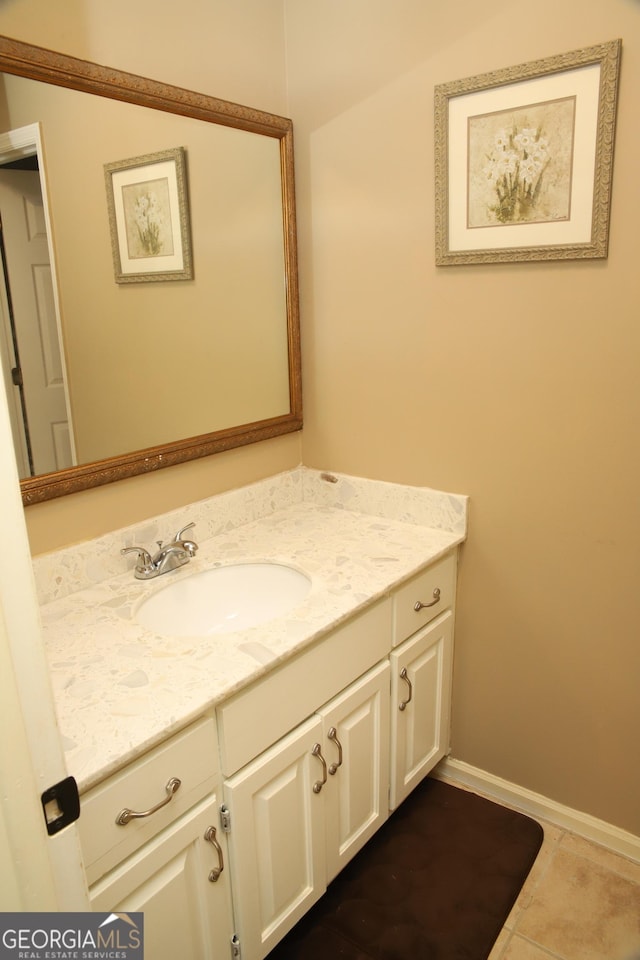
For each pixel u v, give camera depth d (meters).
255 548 1.79
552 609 1.79
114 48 1.50
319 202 1.93
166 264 1.66
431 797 2.02
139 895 1.13
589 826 1.85
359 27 1.73
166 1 1.58
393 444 1.96
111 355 1.58
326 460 2.13
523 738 1.93
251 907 1.36
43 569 1.48
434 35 1.62
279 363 2.04
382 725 1.69
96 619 1.43
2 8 1.30
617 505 1.63
